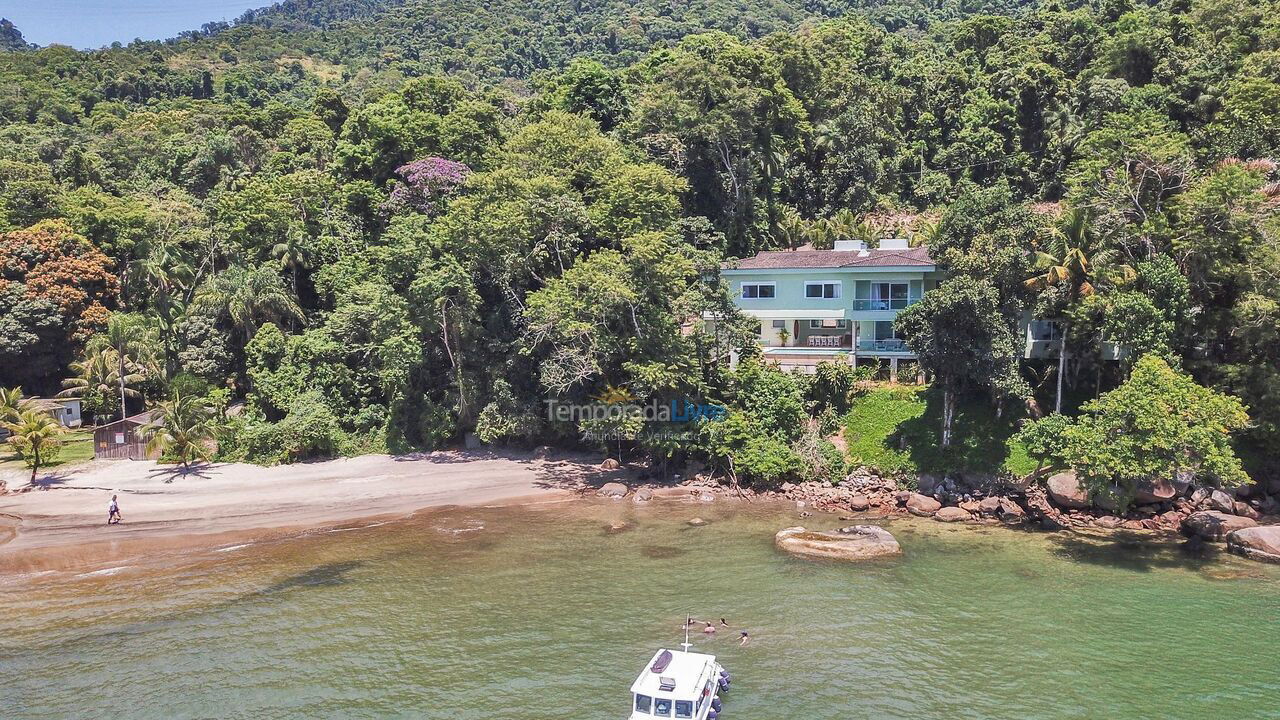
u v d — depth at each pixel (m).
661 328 53.00
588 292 52.41
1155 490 45.84
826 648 30.81
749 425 54.09
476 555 41.78
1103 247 49.06
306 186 77.56
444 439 63.19
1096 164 51.22
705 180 78.62
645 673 26.16
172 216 80.38
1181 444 39.41
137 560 41.25
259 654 30.53
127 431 59.94
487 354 61.53
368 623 33.31
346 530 46.19
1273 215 47.06
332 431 61.28
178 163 97.81
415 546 43.25
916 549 42.00
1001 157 90.12
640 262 52.34
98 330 69.38
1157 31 87.50
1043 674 28.72
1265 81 67.44
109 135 107.94
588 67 91.12
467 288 59.38
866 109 91.00
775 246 81.88
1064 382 53.06
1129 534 44.06
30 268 69.56
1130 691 27.47
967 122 92.31
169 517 47.88
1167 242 48.06
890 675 28.70
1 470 56.50
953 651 30.53
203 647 31.16
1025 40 97.75
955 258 48.91
